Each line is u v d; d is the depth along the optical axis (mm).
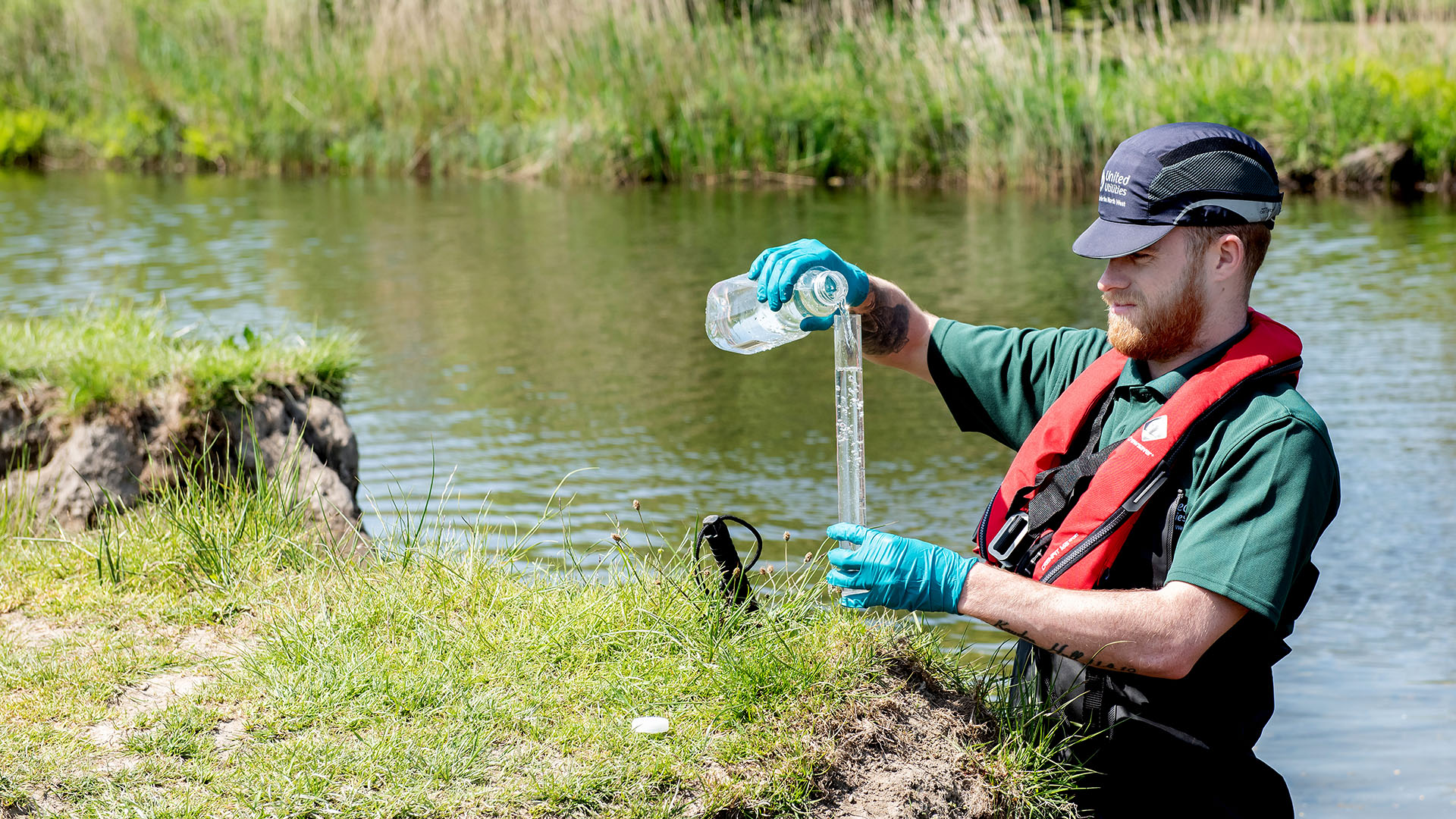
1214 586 2604
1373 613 5426
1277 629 2754
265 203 17344
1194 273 2779
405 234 14719
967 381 3406
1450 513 6430
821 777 2930
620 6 20641
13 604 3820
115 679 3301
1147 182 2766
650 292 11516
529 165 20578
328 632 3488
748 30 21266
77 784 2814
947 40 19922
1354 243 13773
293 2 22844
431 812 2740
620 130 19938
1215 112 18984
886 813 2887
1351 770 4281
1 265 12523
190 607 3770
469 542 4230
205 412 5387
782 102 20172
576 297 11344
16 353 5562
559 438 7520
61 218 15758
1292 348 2797
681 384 8758
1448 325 10070
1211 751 2807
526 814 2750
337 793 2795
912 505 6535
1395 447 7363
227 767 2889
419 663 3314
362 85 21906
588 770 2859
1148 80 19859
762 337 3264
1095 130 18594
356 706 3115
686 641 3318
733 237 14305
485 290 11586
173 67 23094
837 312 3020
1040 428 3072
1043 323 9961
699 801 2814
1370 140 18500
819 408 8203
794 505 6438
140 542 4199
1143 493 2758
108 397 5336
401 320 10438
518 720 3066
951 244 13703
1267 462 2639
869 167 19875
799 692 3125
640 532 5969
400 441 7461
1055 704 3043
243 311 10609
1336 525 6344
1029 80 19188
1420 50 21094
